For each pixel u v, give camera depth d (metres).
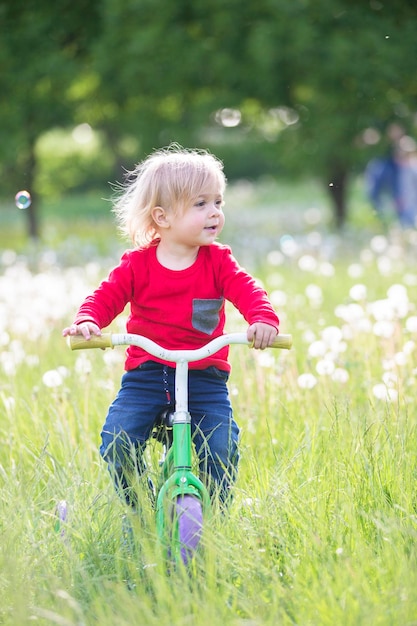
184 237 6.50
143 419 6.55
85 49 30.38
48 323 12.88
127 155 53.31
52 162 60.19
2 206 53.41
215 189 6.54
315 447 7.67
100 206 53.91
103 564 6.09
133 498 6.64
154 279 6.56
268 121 33.00
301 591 5.56
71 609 5.41
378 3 28.56
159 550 5.88
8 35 28.52
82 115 31.86
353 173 35.09
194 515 5.94
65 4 29.45
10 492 7.08
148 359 6.55
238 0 28.19
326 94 28.52
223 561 5.82
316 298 14.80
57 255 24.95
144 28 28.36
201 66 28.47
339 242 26.31
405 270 19.42
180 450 6.14
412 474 7.10
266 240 28.41
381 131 30.36
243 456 7.82
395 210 31.30
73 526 6.52
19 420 9.05
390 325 9.78
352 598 5.34
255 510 6.64
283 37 27.31
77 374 10.34
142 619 5.23
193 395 6.61
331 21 27.77
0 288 14.44
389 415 8.01
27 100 29.28
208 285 6.59
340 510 6.52
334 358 9.29
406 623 5.15
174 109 31.62
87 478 7.61
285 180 39.25
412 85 28.69
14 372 10.34
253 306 6.36
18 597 5.39
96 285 17.97
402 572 5.57
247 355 10.55
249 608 5.38
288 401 9.20
